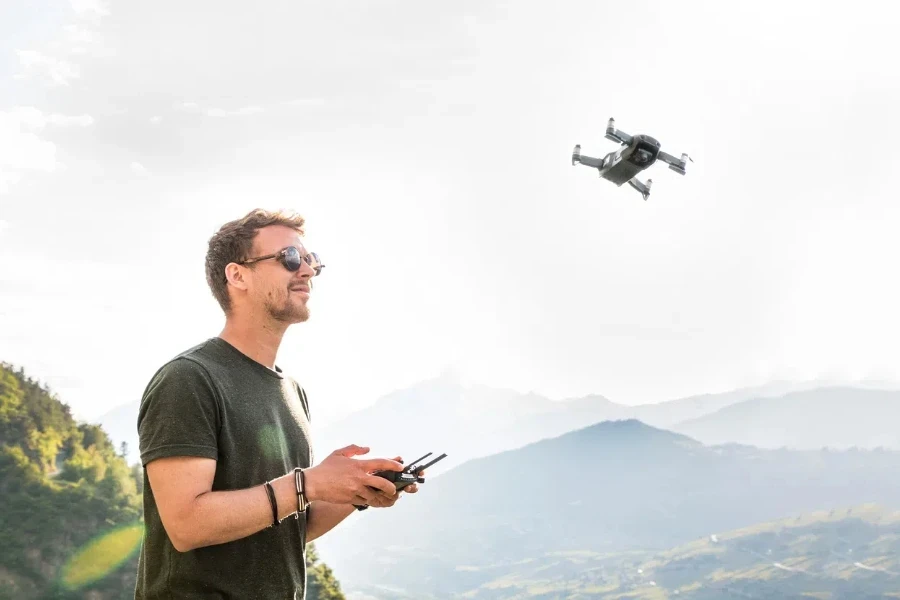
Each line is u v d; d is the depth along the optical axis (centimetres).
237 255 334
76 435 14825
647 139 581
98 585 12312
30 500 12538
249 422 313
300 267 337
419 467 311
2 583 11475
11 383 14800
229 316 338
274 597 314
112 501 13525
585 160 620
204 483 286
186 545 284
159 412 292
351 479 296
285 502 289
